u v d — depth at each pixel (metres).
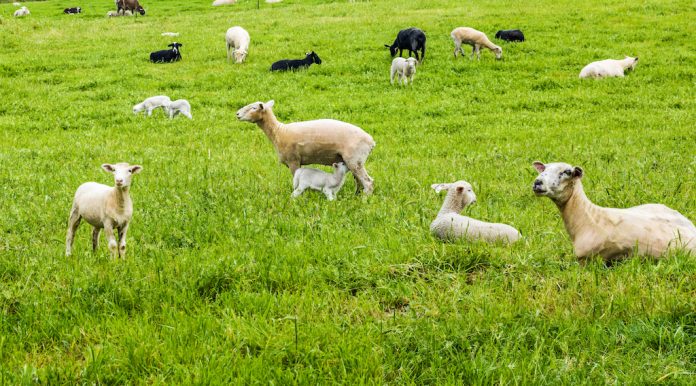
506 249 6.84
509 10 32.53
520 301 5.55
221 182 10.88
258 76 23.25
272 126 10.42
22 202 9.96
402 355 4.82
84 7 46.34
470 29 24.33
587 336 4.96
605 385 4.38
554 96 20.12
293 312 5.60
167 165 12.69
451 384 4.37
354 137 10.10
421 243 7.18
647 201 8.80
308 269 6.45
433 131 16.91
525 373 4.46
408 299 5.83
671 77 22.06
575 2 33.88
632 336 4.91
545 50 25.38
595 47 25.84
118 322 5.35
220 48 27.81
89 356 4.82
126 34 31.61
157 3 47.69
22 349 5.04
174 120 18.47
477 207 8.83
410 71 21.38
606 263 6.43
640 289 5.54
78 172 12.23
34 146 15.52
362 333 5.10
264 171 12.01
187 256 6.94
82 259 7.05
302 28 30.86
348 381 4.49
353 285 6.18
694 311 5.08
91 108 19.73
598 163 11.88
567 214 6.54
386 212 8.78
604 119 17.41
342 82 22.53
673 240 6.24
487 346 4.83
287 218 8.59
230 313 5.54
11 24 32.69
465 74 23.03
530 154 13.24
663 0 33.25
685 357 4.66
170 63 25.64
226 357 4.72
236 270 6.32
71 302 5.80
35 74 24.33
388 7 35.88
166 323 5.38
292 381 4.50
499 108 19.19
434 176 11.24
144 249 7.39
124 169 6.69
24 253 7.39
